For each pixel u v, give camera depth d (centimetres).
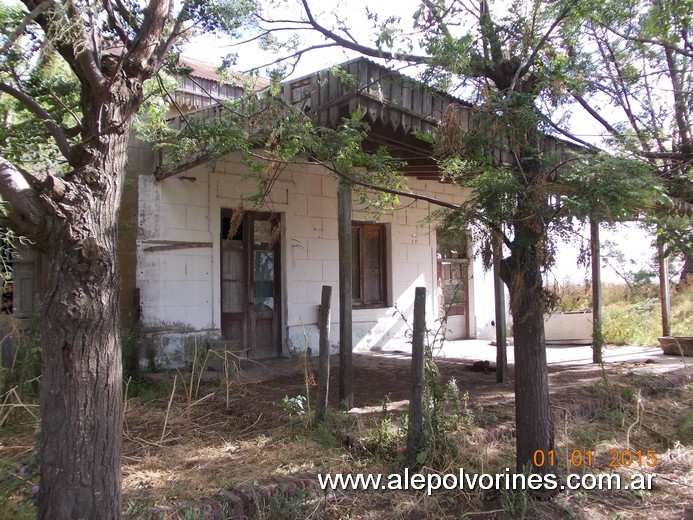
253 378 700
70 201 225
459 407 471
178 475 377
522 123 353
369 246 1045
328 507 362
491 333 1227
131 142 744
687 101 578
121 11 335
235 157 831
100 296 229
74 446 221
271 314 898
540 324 394
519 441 397
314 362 838
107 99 245
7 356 612
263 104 442
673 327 1173
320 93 532
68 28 244
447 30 424
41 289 682
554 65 405
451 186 1145
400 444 430
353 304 1007
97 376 227
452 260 1177
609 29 520
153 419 516
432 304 1114
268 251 900
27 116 515
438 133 377
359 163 456
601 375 691
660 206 449
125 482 364
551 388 634
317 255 931
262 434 471
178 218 780
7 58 381
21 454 412
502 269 380
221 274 845
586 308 1191
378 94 506
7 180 220
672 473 465
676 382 701
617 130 546
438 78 416
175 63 451
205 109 600
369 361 869
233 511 331
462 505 382
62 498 219
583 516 380
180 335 768
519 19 416
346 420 491
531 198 342
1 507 301
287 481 363
